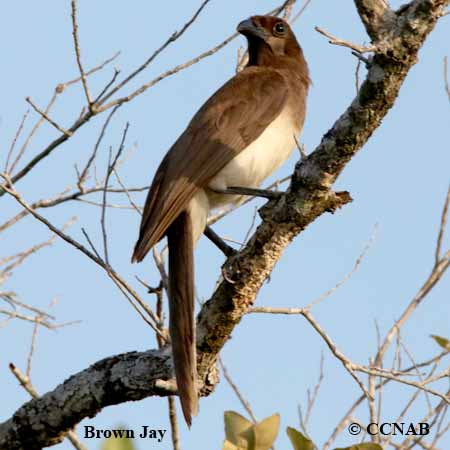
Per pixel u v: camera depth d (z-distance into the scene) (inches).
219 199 430.6
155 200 401.4
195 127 426.0
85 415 370.0
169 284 378.0
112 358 372.5
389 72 301.7
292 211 337.4
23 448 374.6
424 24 294.0
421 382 361.1
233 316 356.8
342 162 323.9
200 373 369.4
